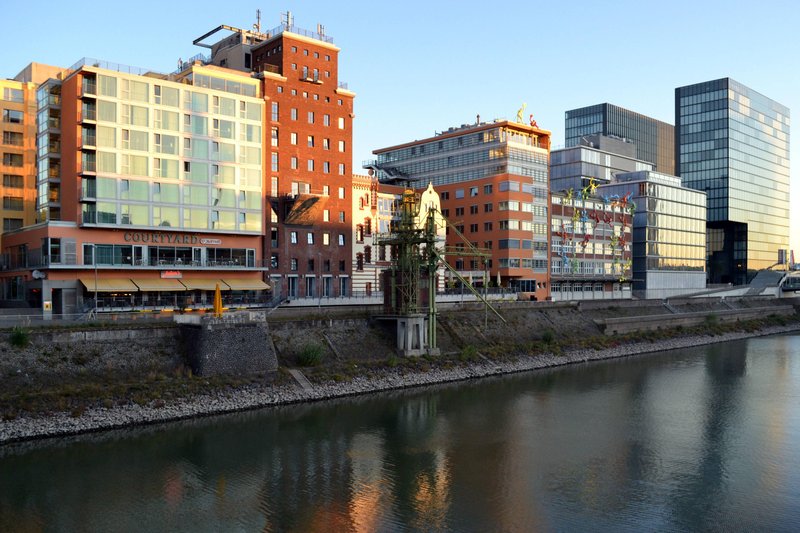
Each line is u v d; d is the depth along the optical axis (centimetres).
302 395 6106
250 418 5488
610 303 11556
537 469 4484
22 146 9669
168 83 8300
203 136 8575
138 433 4953
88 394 5119
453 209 13088
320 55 9856
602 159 16612
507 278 12225
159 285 8069
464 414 5903
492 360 8031
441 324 8469
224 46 11050
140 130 8081
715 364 8806
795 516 3731
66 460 4381
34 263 7919
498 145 12212
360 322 7644
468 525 3581
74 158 7825
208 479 4172
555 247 13138
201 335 5891
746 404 6412
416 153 13950
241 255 8944
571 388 7094
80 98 7731
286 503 3834
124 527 3491
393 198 10888
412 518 3659
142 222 8075
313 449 4806
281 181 9350
